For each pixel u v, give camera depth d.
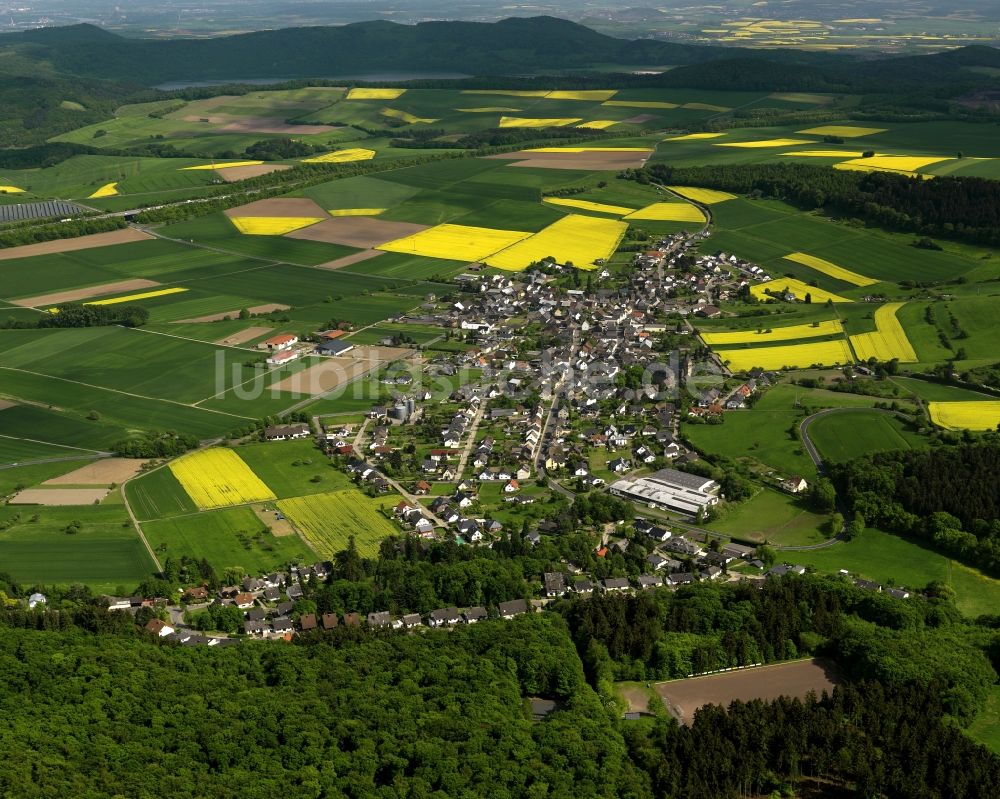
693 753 187.25
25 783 174.75
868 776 183.25
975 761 185.12
